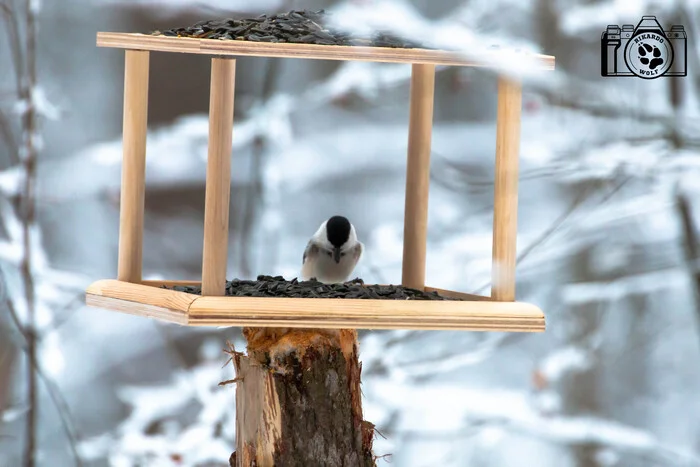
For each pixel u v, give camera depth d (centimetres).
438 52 632
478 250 1147
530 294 1197
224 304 602
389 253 1109
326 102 1216
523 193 1273
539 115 1159
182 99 1281
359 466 657
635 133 1144
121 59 1324
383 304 630
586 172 1117
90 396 1225
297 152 1270
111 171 1248
